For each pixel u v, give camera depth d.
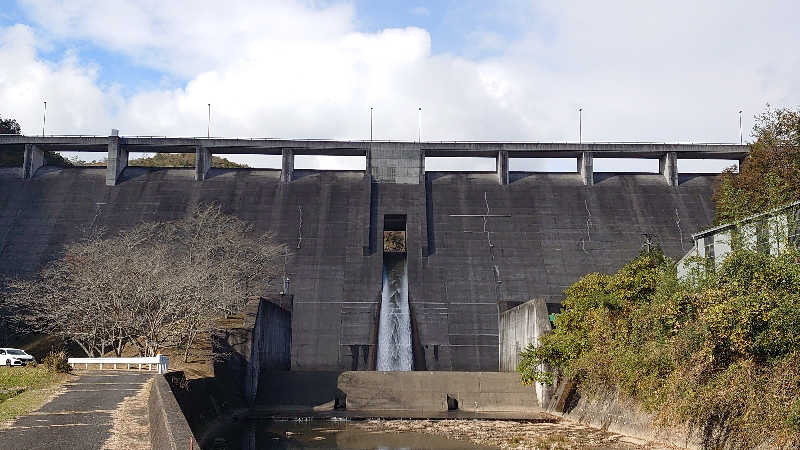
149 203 83.00
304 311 70.50
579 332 46.19
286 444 38.25
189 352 50.97
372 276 75.00
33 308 60.09
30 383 36.56
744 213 47.34
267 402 51.75
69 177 87.12
